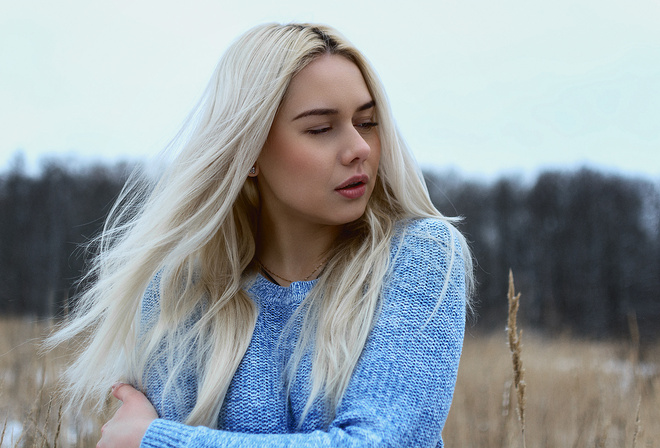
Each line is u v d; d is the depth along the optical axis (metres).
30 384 2.28
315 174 1.22
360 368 1.14
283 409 1.21
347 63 1.24
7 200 14.80
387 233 1.27
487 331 10.61
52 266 14.50
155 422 1.16
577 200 17.53
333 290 1.26
